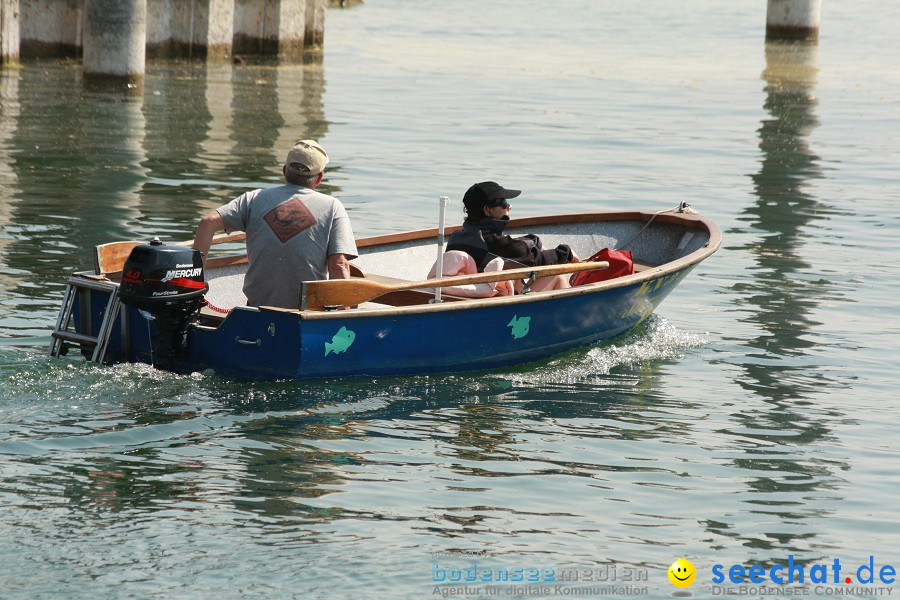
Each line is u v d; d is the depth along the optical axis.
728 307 34.50
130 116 65.50
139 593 16.84
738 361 29.58
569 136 64.44
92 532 18.59
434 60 100.44
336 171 52.66
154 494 20.06
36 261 35.34
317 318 25.11
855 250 41.66
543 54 108.44
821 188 52.66
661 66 100.69
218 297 30.75
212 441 22.56
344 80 85.50
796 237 43.47
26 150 54.19
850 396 27.05
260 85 80.88
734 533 19.62
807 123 71.06
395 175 52.22
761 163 58.34
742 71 98.00
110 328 26.34
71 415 23.48
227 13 91.31
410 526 19.30
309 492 20.45
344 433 23.39
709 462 22.73
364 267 33.66
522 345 28.78
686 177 54.41
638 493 21.11
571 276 32.25
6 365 25.95
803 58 109.44
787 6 122.50
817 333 32.09
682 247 37.03
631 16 150.50
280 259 26.72
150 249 25.31
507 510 20.11
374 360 26.47
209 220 26.67
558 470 22.03
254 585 17.19
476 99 77.75
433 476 21.44
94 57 73.25
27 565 17.48
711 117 72.75
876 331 32.34
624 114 73.06
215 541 18.45
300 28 97.25
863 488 21.69
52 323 29.36
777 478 22.05
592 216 37.75
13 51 80.69
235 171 51.75
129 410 23.94
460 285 28.20
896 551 19.17
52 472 20.73
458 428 24.08
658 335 31.78
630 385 27.55
